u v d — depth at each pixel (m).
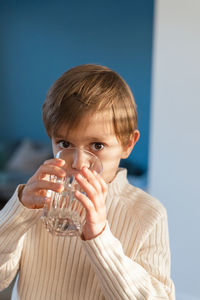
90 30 4.77
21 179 3.72
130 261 0.65
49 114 0.66
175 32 2.28
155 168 2.41
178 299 2.41
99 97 0.64
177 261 2.41
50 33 5.01
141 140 4.50
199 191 2.33
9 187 3.12
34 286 0.76
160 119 2.37
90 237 0.61
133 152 4.53
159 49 2.33
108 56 4.70
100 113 0.63
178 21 2.27
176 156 2.36
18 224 0.64
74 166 0.59
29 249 0.76
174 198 2.38
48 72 5.10
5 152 4.76
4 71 5.29
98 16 4.70
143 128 4.49
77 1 4.80
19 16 5.12
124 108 0.68
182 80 2.30
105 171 0.67
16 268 0.77
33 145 4.82
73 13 4.85
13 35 5.19
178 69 2.30
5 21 5.20
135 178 3.93
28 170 4.31
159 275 0.71
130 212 0.77
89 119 0.63
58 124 0.64
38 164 4.36
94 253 0.61
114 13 4.61
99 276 0.63
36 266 0.76
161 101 2.36
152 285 0.66
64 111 0.63
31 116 5.26
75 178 0.58
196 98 2.28
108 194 0.76
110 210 0.76
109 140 0.65
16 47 5.19
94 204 0.58
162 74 2.34
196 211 2.35
